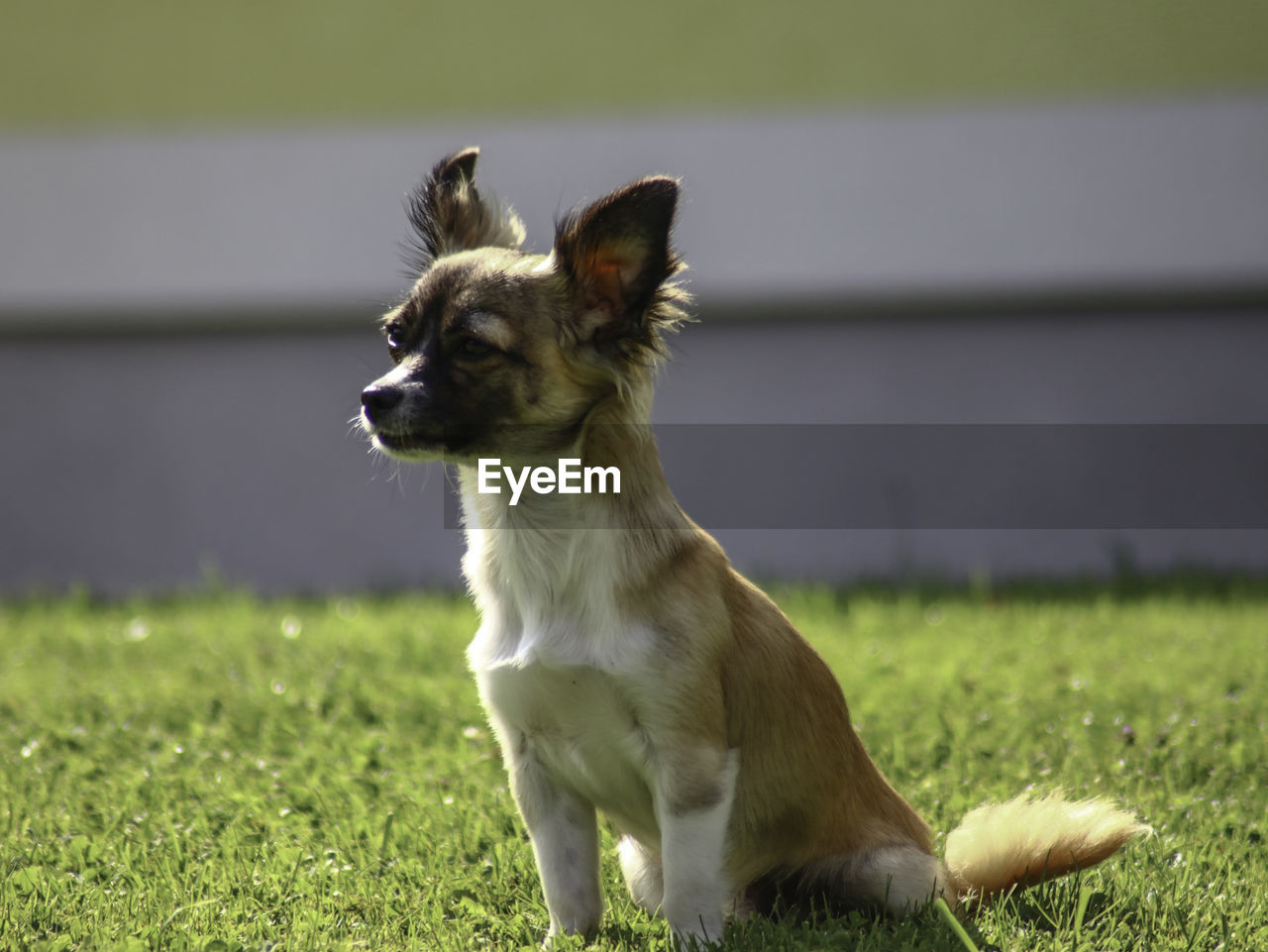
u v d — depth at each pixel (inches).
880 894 161.8
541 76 510.3
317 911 162.2
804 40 504.4
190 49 510.6
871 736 239.1
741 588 165.3
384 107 509.7
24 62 511.8
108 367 520.4
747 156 503.2
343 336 514.3
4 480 522.3
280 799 208.5
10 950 146.4
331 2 509.0
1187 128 488.1
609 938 158.4
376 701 263.4
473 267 169.3
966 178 496.4
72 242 509.0
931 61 500.4
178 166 507.2
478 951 155.0
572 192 509.0
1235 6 486.0
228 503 520.1
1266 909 161.0
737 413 509.4
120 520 522.0
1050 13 495.2
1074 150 492.1
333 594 477.1
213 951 145.3
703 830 149.4
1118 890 168.1
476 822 195.2
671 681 148.8
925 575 475.5
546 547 154.5
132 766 226.5
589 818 162.7
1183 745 231.0
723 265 504.4
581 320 163.8
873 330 505.7
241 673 295.3
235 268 507.2
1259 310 494.0
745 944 148.3
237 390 518.0
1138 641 320.5
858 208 499.8
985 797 206.7
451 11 508.4
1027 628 342.3
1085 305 498.3
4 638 354.9
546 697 153.9
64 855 181.8
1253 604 378.3
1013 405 502.0
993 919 159.5
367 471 513.0
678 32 507.5
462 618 360.8
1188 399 496.7
